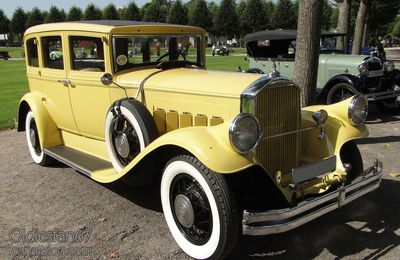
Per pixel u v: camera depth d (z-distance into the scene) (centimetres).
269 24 6669
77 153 529
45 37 543
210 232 325
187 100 408
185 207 339
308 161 405
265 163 368
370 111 1004
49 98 559
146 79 445
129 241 380
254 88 345
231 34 6975
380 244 364
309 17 586
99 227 408
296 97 378
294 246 365
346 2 1302
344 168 389
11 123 897
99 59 473
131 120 410
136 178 401
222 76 421
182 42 518
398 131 786
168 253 359
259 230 304
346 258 344
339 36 1121
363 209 432
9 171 583
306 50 595
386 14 3259
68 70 511
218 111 385
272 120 362
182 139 327
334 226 397
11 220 429
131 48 473
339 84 912
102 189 504
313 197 338
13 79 1800
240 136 313
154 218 424
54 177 552
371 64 921
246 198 363
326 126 406
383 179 516
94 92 485
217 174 314
